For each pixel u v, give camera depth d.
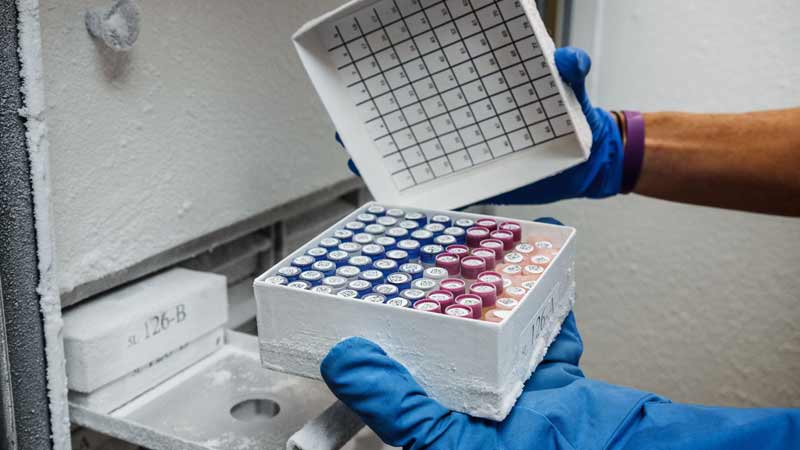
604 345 1.17
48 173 0.50
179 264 0.72
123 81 0.59
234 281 0.82
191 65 0.65
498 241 0.60
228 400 0.61
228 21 0.68
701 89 0.98
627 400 0.55
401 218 0.67
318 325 0.50
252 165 0.74
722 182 0.78
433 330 0.46
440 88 0.65
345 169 0.89
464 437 0.47
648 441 0.52
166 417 0.58
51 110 0.54
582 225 1.12
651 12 0.98
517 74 0.64
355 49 0.65
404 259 0.58
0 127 0.47
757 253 1.01
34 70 0.48
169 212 0.66
